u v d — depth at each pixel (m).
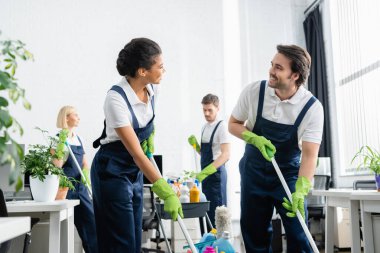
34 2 5.44
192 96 5.66
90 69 5.46
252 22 5.97
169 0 5.80
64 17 5.50
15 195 2.42
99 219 1.58
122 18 5.64
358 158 4.83
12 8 5.39
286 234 1.81
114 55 5.56
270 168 1.83
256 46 5.93
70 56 5.44
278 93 1.83
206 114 3.56
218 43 5.84
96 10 5.59
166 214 2.66
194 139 3.84
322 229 4.52
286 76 1.71
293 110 1.80
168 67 5.67
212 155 3.54
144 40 1.54
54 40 5.43
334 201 2.26
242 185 1.93
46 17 5.45
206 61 5.77
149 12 5.73
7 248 1.04
